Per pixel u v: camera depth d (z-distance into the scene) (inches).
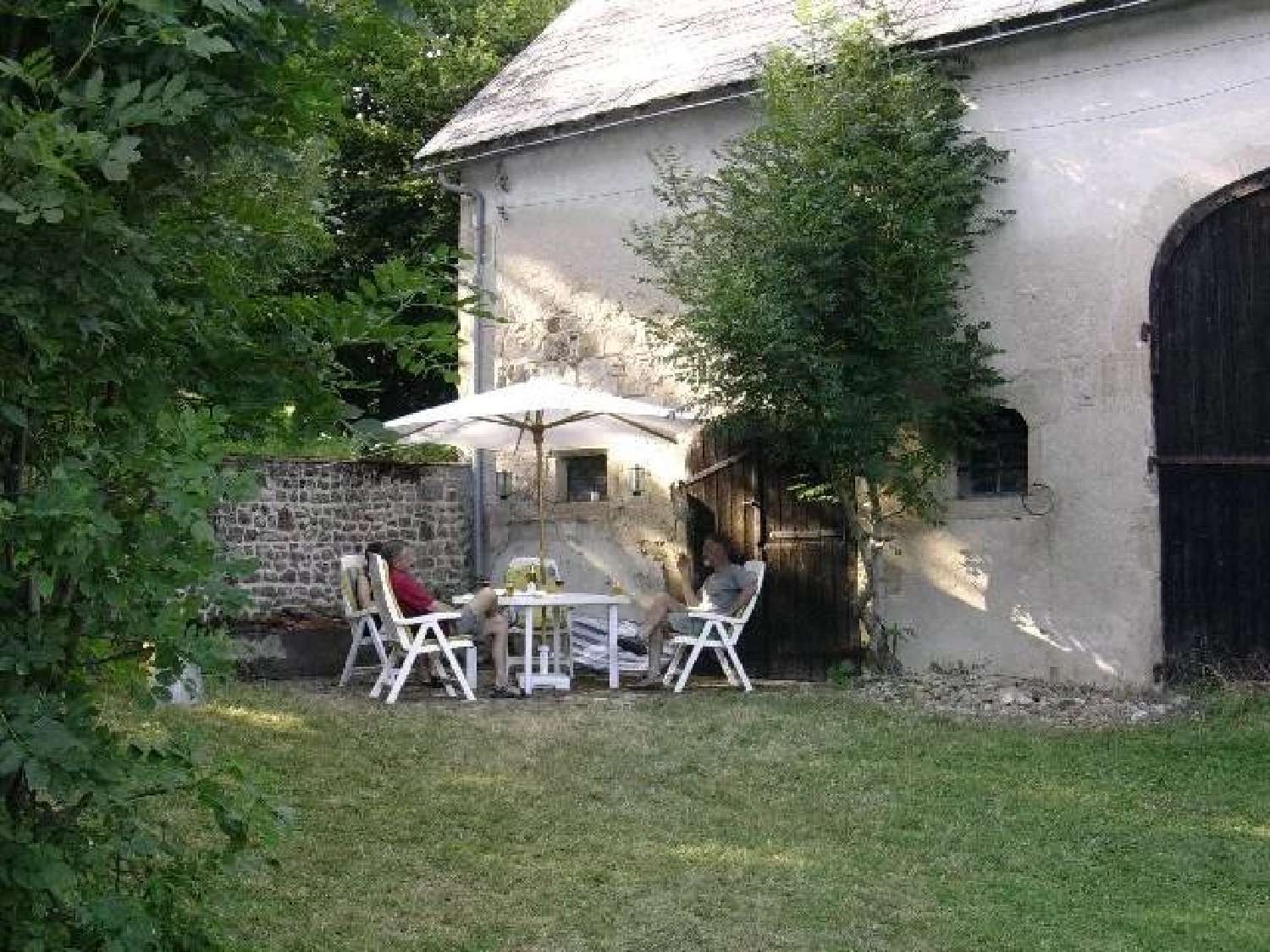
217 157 146.0
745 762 346.9
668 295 525.3
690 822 299.4
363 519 550.3
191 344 150.8
